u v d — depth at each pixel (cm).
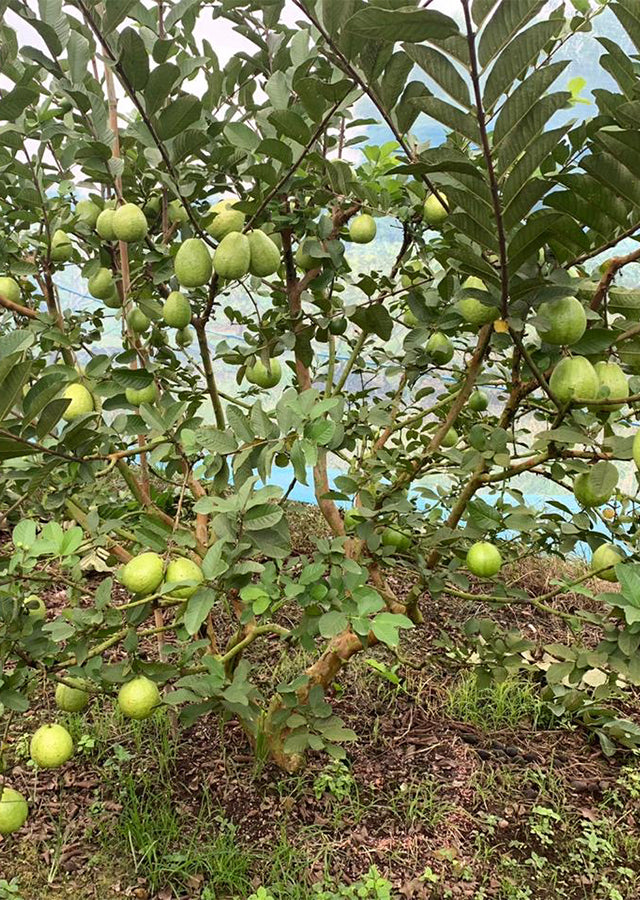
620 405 125
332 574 143
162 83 125
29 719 236
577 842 207
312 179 162
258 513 133
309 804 211
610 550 149
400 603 196
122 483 306
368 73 106
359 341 220
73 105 160
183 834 197
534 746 246
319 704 188
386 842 201
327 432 123
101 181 157
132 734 233
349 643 206
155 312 169
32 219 178
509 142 91
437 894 186
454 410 165
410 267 212
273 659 272
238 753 228
